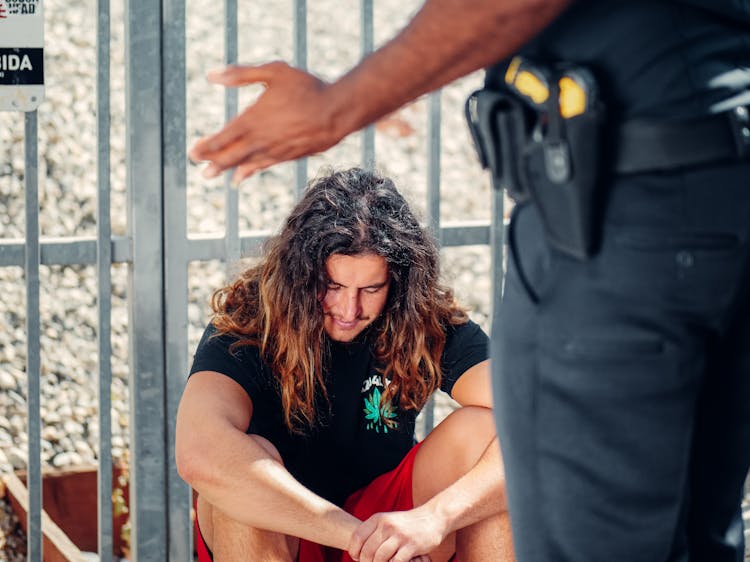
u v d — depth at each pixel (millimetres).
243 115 1106
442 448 2107
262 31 5645
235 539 1999
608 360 1104
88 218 4508
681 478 1147
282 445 2178
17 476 3172
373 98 1072
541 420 1165
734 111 1045
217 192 4777
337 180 2111
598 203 1086
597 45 1082
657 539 1161
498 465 2027
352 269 2033
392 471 2201
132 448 2338
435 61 1043
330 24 5895
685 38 1063
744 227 1061
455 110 5590
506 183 1155
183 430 2010
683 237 1061
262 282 2098
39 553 2275
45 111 4801
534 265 1152
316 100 1084
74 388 3838
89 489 3115
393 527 1926
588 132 1062
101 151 2227
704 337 1116
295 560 2082
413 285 2111
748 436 1208
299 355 2070
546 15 1014
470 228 2518
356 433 2199
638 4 1074
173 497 2361
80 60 5039
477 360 2172
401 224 2088
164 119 2246
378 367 2172
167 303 2301
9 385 3795
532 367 1160
